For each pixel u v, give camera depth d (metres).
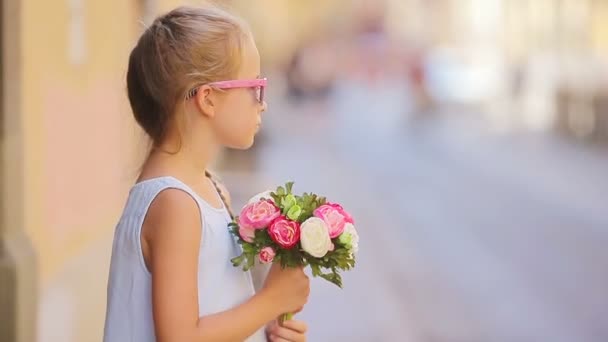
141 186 2.92
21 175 5.43
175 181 2.88
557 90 30.12
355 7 82.44
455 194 17.89
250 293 3.03
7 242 5.31
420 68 36.19
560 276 11.32
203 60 2.92
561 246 13.08
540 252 12.68
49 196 6.49
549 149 25.67
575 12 36.72
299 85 43.41
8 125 5.30
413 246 13.07
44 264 6.32
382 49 63.91
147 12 11.02
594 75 30.06
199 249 2.87
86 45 7.71
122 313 2.90
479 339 8.74
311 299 10.04
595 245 13.11
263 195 3.02
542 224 14.79
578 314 9.64
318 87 43.53
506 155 24.55
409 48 63.88
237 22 3.01
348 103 44.81
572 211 15.97
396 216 15.45
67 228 6.96
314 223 2.89
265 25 41.50
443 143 27.92
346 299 10.08
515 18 46.28
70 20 7.18
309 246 2.88
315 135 29.77
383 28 76.69
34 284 5.52
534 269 11.69
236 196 15.28
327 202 3.02
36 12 6.23
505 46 48.34
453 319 9.41
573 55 35.44
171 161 2.96
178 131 2.96
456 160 23.59
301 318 9.30
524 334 8.92
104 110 8.44
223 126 2.97
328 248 2.91
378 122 35.50
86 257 7.53
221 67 2.93
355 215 15.45
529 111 35.56
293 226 2.90
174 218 2.83
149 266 2.88
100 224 8.16
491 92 41.03
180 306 2.79
